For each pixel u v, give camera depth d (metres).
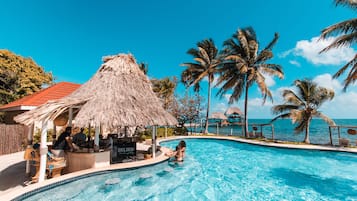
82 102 7.25
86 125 6.37
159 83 26.02
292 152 12.67
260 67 19.34
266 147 13.66
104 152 7.48
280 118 16.86
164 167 8.91
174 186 6.93
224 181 7.56
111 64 9.31
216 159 11.38
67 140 7.14
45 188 5.32
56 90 14.35
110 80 8.51
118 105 7.54
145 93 9.29
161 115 8.66
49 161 6.23
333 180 7.73
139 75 10.04
